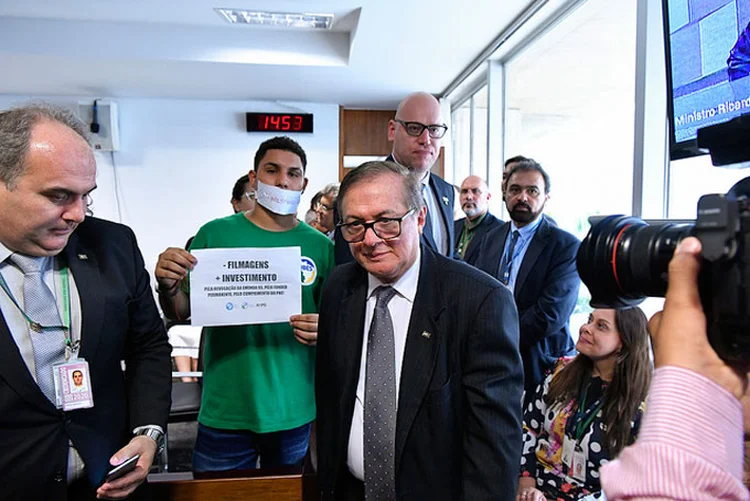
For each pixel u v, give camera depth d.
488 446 0.88
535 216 2.14
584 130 2.40
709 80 0.87
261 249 1.41
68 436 0.90
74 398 0.89
